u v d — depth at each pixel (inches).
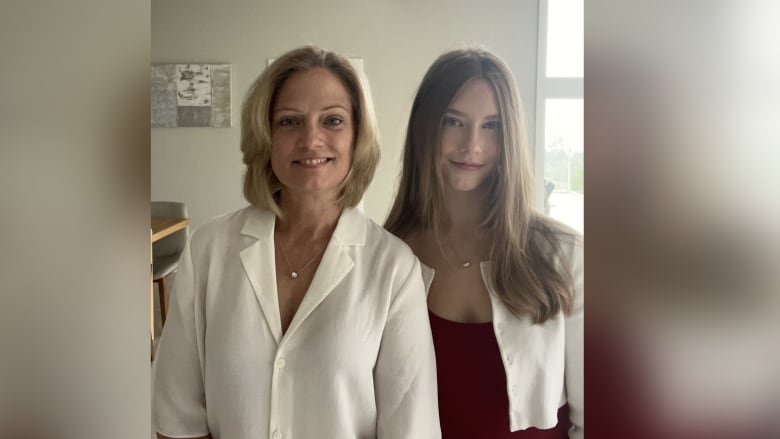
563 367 38.3
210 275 33.0
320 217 33.4
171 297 33.6
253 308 32.3
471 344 36.2
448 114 35.6
